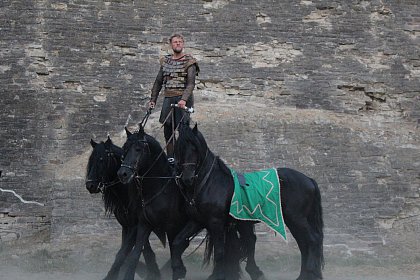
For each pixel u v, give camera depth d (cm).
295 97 2048
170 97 1224
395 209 1738
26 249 1623
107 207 1204
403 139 1955
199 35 2089
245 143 1819
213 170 1140
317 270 1175
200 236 1602
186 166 1100
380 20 2194
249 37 2106
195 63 1223
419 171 1839
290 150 1825
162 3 2128
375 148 1883
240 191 1138
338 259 1538
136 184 1126
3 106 1909
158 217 1130
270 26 2130
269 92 2053
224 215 1134
